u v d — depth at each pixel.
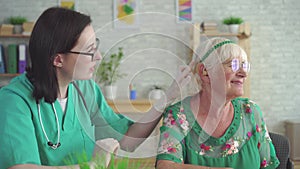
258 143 1.53
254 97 5.82
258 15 5.76
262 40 5.79
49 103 1.37
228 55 1.40
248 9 5.75
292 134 5.55
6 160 1.23
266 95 5.81
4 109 1.28
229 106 1.52
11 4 5.63
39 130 1.36
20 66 5.28
